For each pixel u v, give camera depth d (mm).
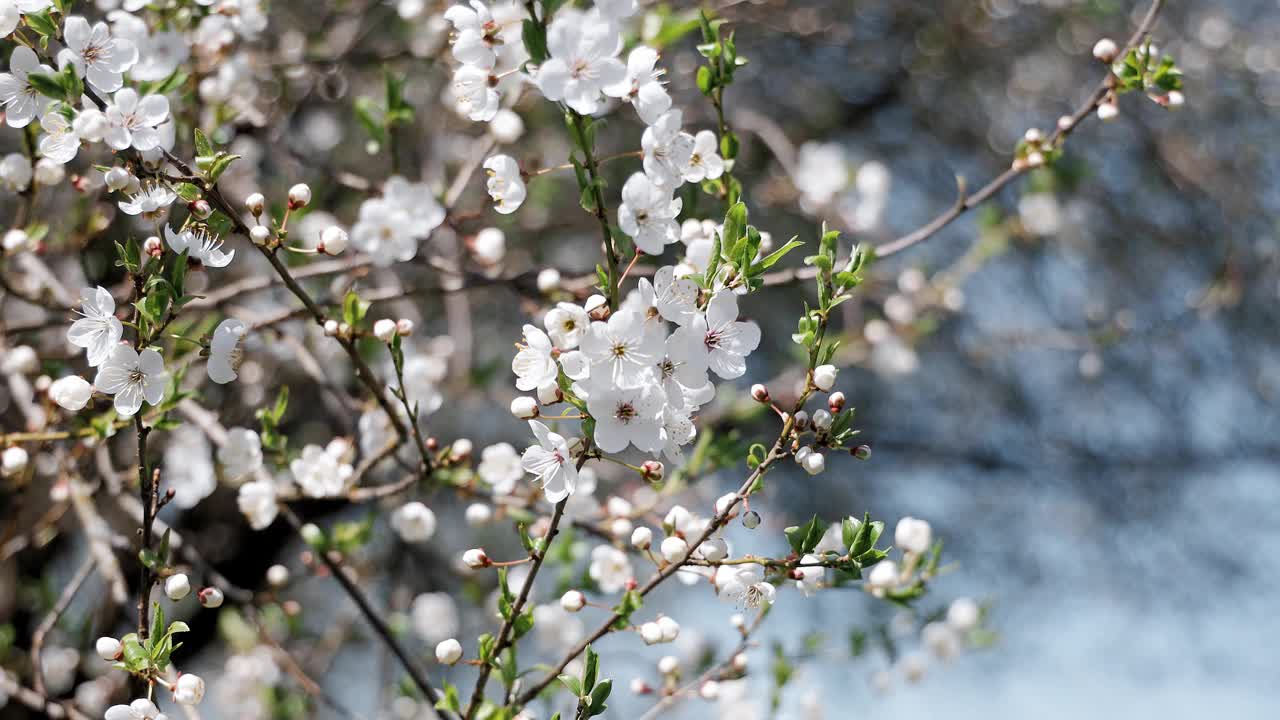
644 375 1599
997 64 5703
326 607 4742
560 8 1758
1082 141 5551
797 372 4508
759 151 5234
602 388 1589
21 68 1843
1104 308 5641
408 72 4266
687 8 4219
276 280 2814
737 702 3289
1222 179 5504
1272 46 5773
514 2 2199
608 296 1700
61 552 4410
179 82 2240
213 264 1831
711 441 2689
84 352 2986
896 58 5711
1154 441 6297
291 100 4078
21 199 2658
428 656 3705
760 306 5379
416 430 2213
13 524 2881
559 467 1722
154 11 2547
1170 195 5754
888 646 2918
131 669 1779
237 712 3805
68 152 1851
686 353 1657
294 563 4879
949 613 3633
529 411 1717
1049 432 6223
